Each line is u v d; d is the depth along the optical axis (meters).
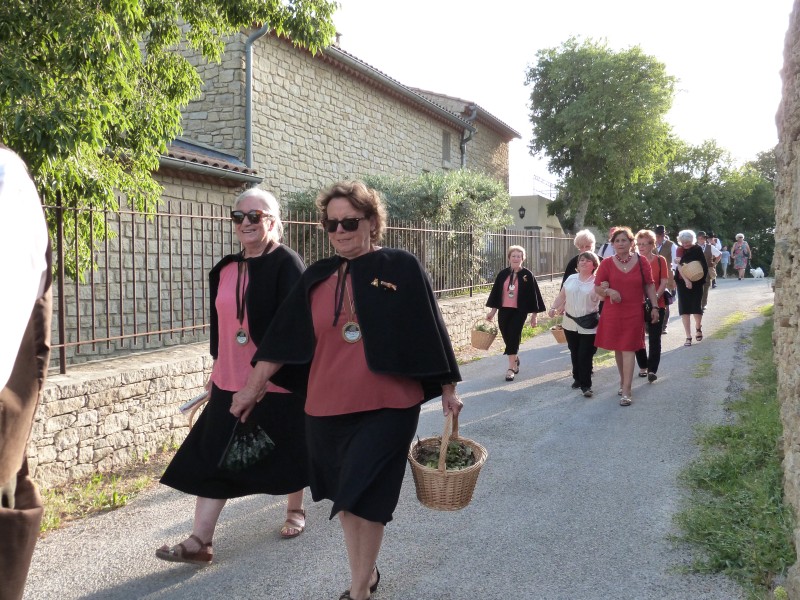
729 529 3.61
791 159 4.55
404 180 14.68
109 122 5.42
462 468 3.03
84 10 4.89
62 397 4.60
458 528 3.90
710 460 4.73
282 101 13.12
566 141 30.81
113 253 8.54
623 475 4.72
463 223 14.54
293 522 3.85
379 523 2.73
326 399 2.85
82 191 5.22
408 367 2.78
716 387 7.25
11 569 1.19
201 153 11.16
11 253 1.05
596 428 5.97
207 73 12.16
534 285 8.29
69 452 4.66
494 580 3.27
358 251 2.94
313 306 2.91
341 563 3.48
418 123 18.53
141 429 5.25
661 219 41.62
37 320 1.28
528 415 6.51
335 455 2.86
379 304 2.82
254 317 3.39
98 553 3.64
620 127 30.42
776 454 4.51
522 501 4.29
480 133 23.22
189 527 4.02
